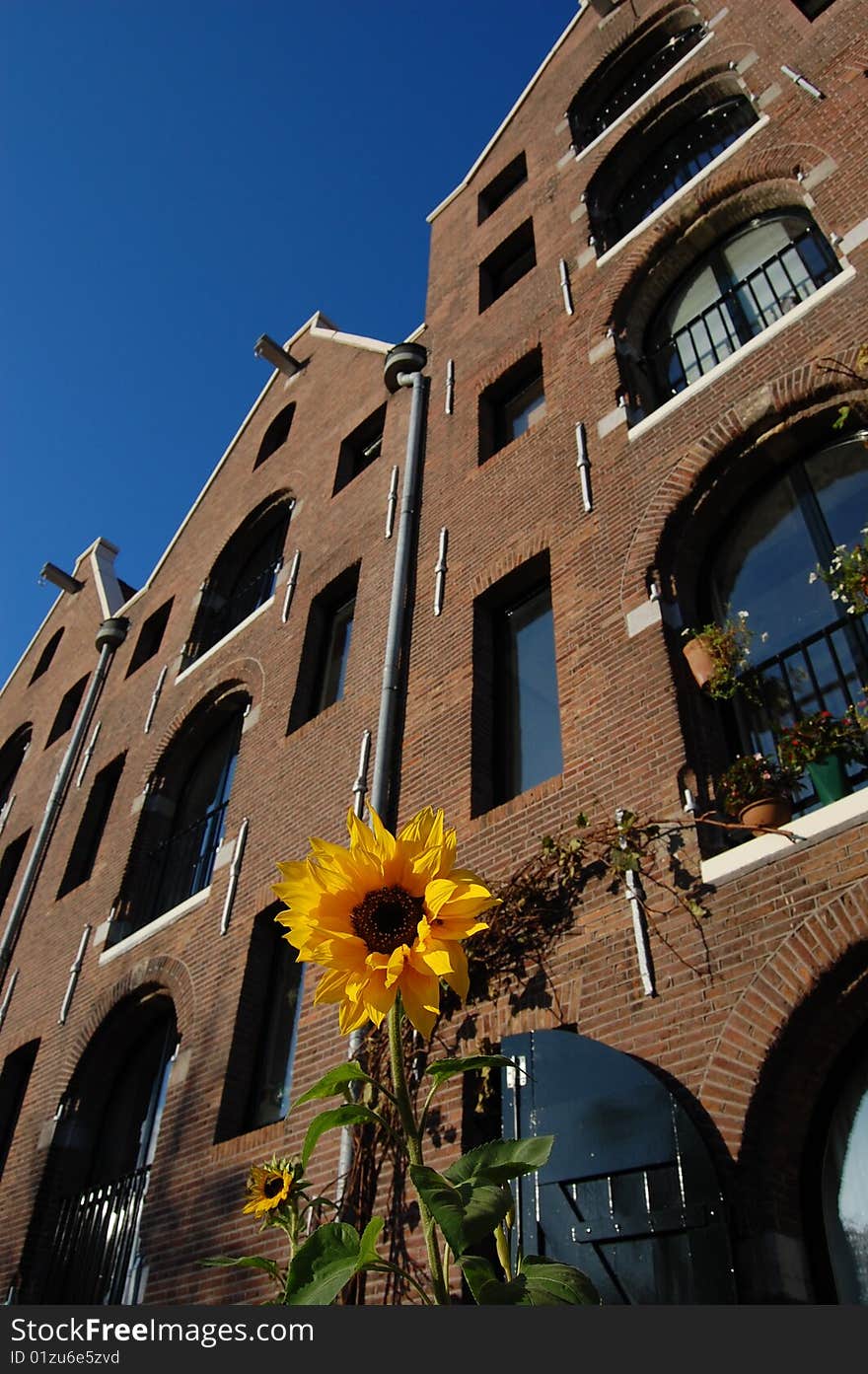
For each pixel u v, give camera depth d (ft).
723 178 32.78
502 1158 9.71
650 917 20.48
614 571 27.02
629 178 41.22
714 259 33.73
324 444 49.21
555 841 23.09
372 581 37.14
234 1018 30.55
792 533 24.85
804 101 31.71
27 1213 34.09
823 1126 17.12
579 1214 17.62
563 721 25.70
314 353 57.77
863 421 24.27
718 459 26.40
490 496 34.14
